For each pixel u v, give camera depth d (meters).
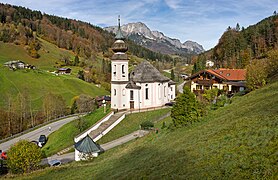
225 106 47.09
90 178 33.09
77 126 68.69
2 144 72.44
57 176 37.84
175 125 44.12
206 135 32.00
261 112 31.80
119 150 46.25
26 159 43.41
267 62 64.69
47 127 88.75
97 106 111.12
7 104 107.38
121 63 68.69
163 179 23.50
